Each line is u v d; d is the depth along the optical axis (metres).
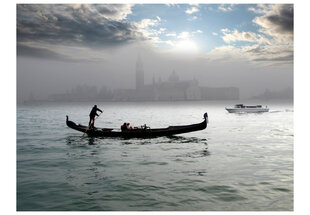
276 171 8.29
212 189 6.61
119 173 8.16
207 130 20.84
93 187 6.82
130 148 12.77
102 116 45.41
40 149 12.45
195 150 12.18
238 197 6.09
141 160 10.04
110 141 14.98
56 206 5.66
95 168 8.83
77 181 7.34
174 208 5.52
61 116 45.44
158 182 7.20
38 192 6.48
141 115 49.41
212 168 8.73
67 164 9.41
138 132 15.90
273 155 10.91
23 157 10.62
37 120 34.22
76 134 18.25
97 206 5.65
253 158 10.32
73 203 5.81
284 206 5.60
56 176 7.85
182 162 9.67
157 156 10.80
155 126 25.86
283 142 14.56
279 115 43.19
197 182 7.17
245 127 23.39
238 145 13.62
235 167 8.86
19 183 7.16
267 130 20.83
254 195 6.21
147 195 6.23
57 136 17.12
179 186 6.85
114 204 5.75
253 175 7.85
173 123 29.09
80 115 49.78
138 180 7.40
